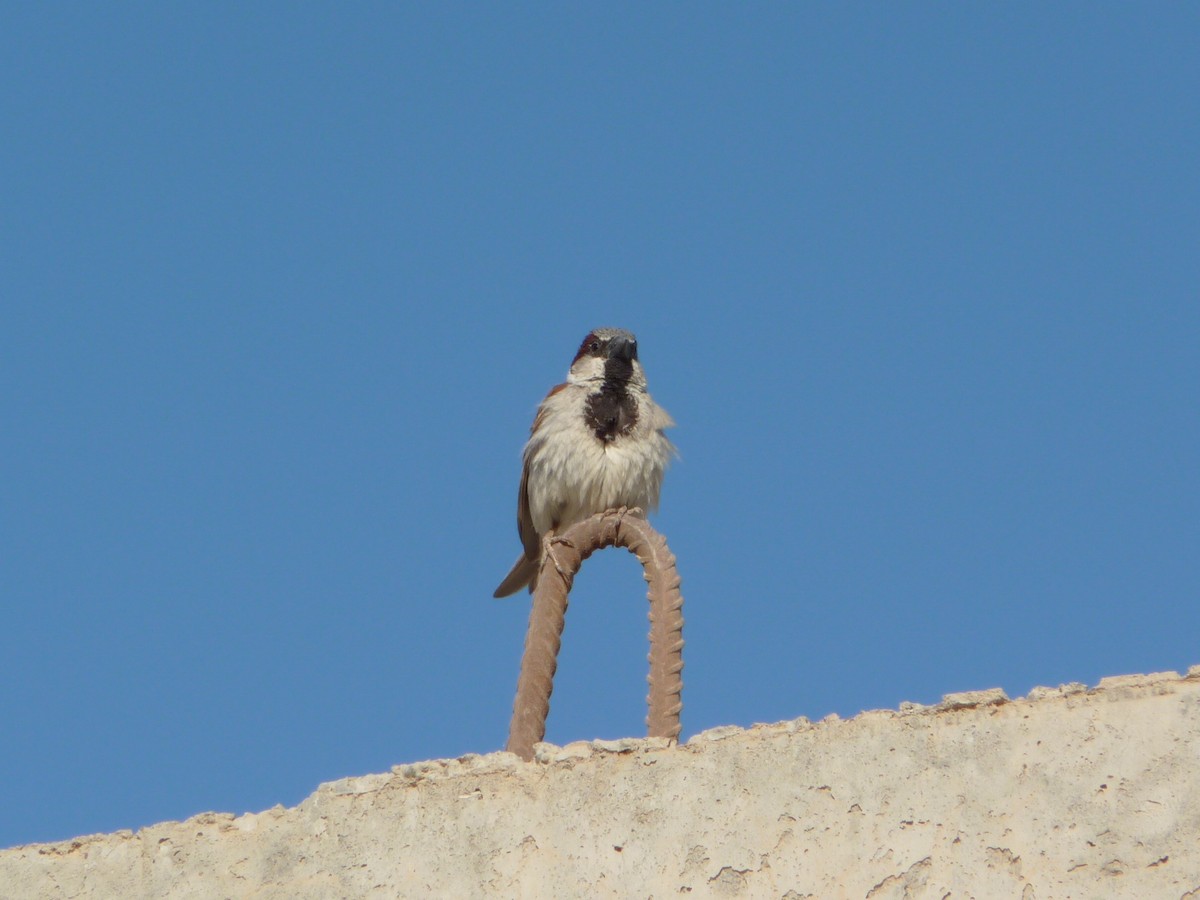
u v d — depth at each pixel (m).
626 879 11.43
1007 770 11.05
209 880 12.31
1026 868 10.80
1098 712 11.05
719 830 11.39
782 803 11.34
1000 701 11.23
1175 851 10.64
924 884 10.91
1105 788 10.87
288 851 12.23
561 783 11.81
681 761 11.64
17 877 12.62
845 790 11.26
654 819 11.53
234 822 12.50
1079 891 10.69
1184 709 10.92
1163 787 10.79
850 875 11.05
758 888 11.18
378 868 11.98
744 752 11.54
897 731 11.31
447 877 11.80
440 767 12.17
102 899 12.43
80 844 12.66
